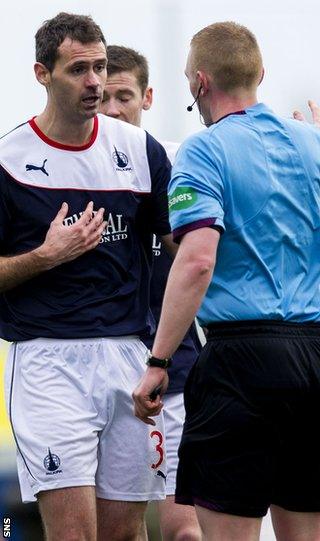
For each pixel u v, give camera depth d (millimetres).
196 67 16078
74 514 17062
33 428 17297
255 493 15039
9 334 17781
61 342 17609
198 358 15516
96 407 17625
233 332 15148
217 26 16125
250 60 15930
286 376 14945
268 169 15484
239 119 15766
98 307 17719
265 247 15336
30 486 17391
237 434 14969
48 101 17750
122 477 18031
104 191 17812
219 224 14953
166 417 20031
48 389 17422
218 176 15211
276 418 15062
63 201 17656
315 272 15766
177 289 14875
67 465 17125
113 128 18219
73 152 17766
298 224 15555
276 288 15281
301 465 15484
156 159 18297
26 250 17719
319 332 15484
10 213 17672
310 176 15750
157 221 18422
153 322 18984
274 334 15109
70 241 17234
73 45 17219
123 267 17906
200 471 15203
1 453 24469
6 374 17875
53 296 17641
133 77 21359
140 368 18078
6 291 17719
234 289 15234
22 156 17688
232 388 14992
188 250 14852
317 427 15406
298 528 15766
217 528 15109
